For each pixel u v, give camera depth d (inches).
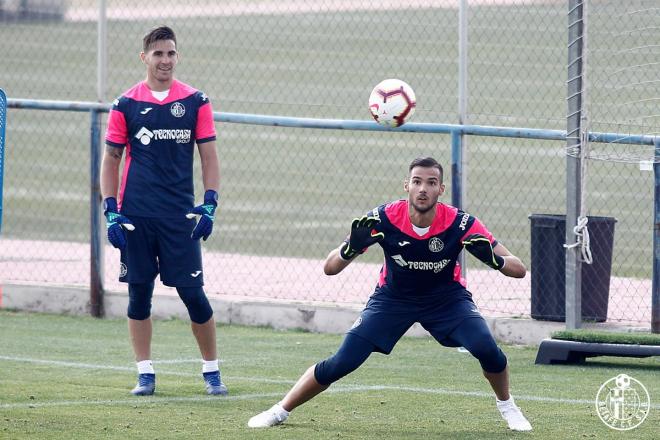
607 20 1748.3
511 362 1243.8
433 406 1019.9
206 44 4360.2
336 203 2504.9
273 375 1168.2
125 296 1524.4
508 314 1393.9
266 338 1391.5
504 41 3181.6
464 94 1349.7
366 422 951.0
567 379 1152.2
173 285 1059.3
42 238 2106.3
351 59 4109.3
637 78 1674.5
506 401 930.1
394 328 913.5
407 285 906.7
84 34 3806.6
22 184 2748.5
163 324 1480.1
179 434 893.2
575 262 1285.7
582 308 1355.8
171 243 1058.1
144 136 1057.5
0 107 934.4
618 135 1282.0
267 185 2733.8
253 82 4028.1
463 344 903.7
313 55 4215.1
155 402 1022.4
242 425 930.7
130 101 1064.2
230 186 2728.8
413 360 1255.5
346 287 1598.2
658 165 1290.6
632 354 1197.7
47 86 3602.4
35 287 1567.4
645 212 2268.7
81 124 3503.9
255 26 4416.8
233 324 1483.8
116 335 1401.3
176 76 4099.4
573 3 1268.5
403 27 3900.1
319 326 1432.1
